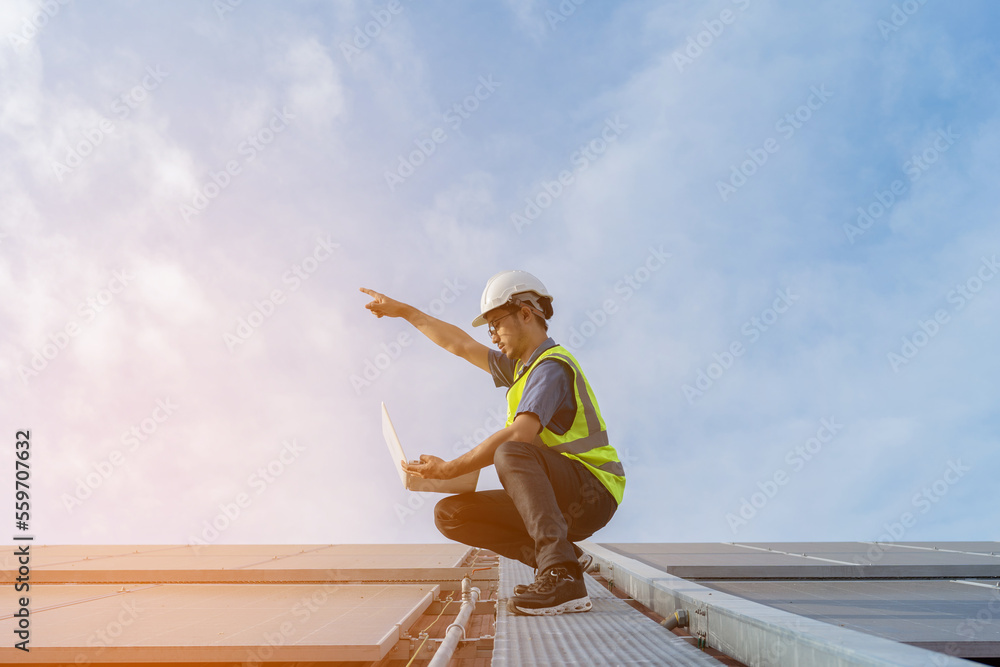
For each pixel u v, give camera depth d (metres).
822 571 2.95
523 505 1.89
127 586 2.65
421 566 3.15
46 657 1.40
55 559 4.04
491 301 2.21
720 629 1.44
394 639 1.59
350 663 1.67
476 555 4.45
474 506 2.16
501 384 2.54
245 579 2.87
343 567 3.14
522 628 1.61
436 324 2.68
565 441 2.07
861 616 1.79
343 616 1.80
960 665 0.83
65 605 2.09
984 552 4.11
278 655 1.39
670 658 1.27
